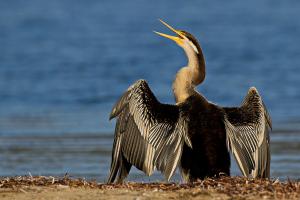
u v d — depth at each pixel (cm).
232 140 1115
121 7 9775
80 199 1069
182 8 9406
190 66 1248
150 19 7775
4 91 3262
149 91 1148
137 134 1141
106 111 2770
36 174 1662
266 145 1152
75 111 2784
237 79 3541
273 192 1073
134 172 1691
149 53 4678
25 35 6141
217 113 1137
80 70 3953
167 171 1101
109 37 5847
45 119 2584
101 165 1783
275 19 7400
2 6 9969
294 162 1830
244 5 9681
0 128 2400
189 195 1067
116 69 3959
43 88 3338
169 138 1119
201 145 1114
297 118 2553
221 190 1082
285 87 3278
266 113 1169
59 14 8644
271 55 4422
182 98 1202
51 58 4459
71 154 1948
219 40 5481
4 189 1138
